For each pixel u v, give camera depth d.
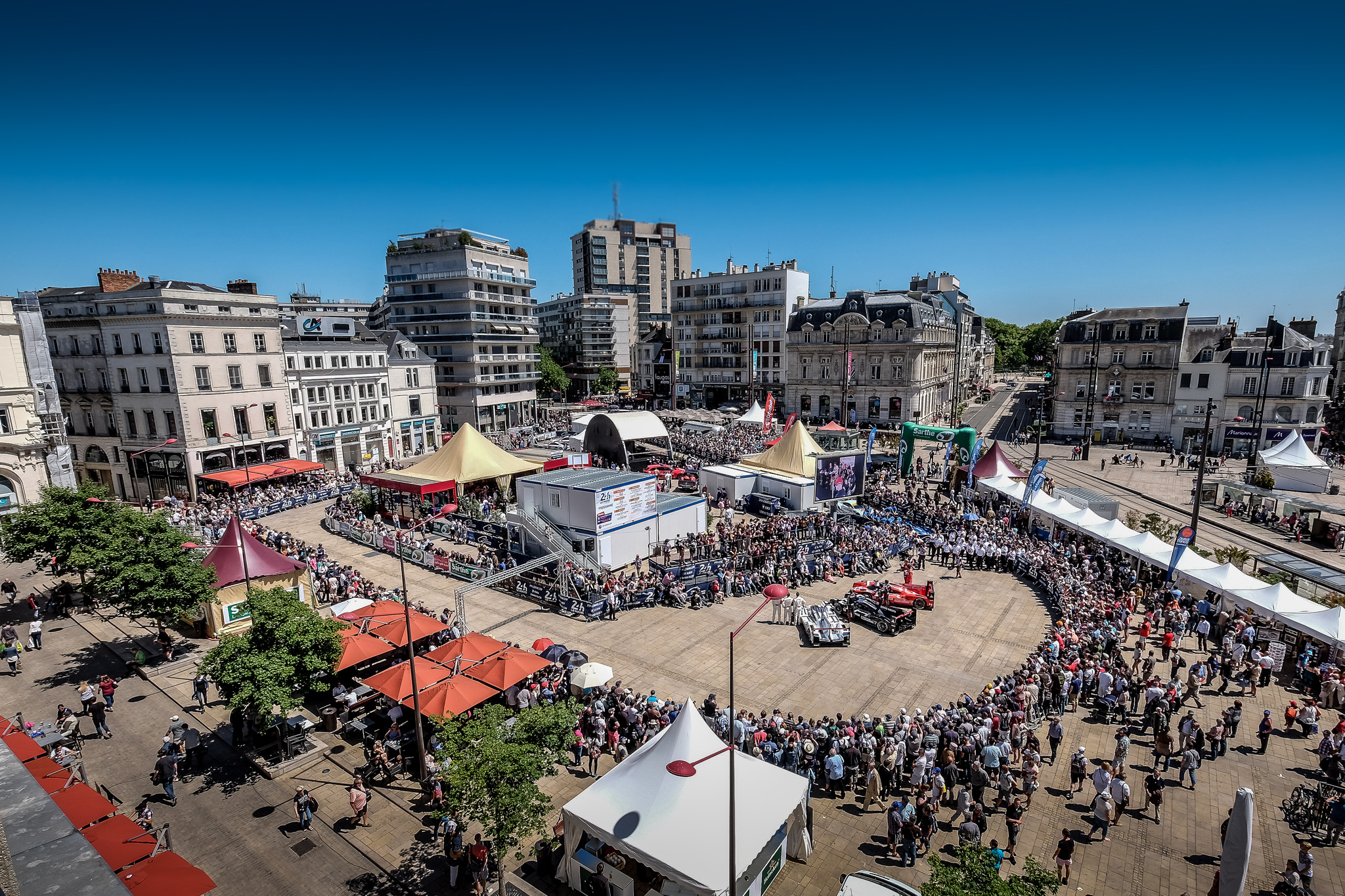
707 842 13.30
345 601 26.56
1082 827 16.55
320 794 18.23
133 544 24.67
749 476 48.19
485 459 45.41
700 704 22.00
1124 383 76.44
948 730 18.33
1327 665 22.41
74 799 13.70
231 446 52.91
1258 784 18.12
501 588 32.94
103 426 54.75
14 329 39.53
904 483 54.78
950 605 30.67
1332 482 56.00
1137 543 32.19
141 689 23.67
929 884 11.20
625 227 159.62
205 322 50.91
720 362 107.12
